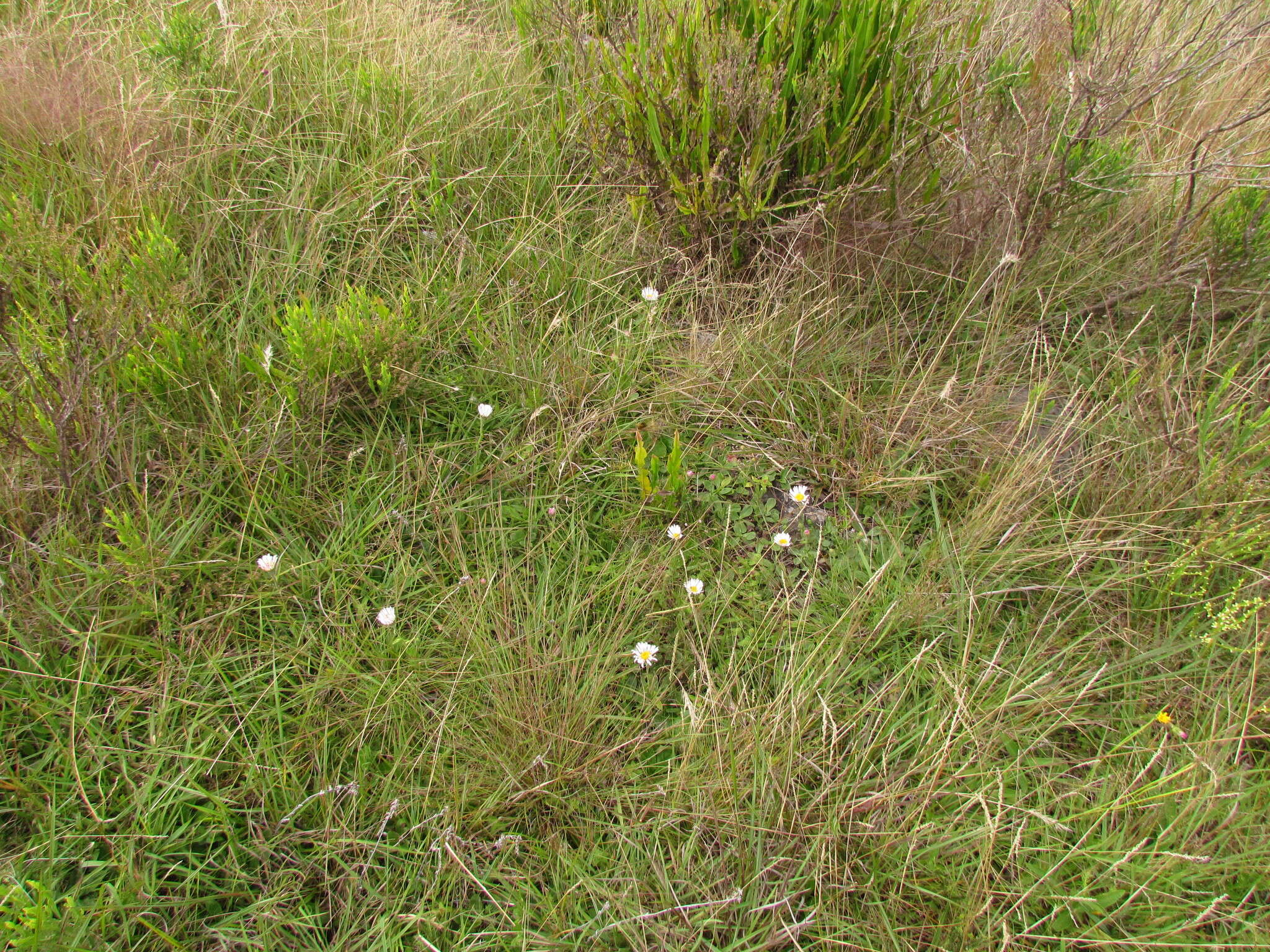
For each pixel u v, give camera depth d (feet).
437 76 12.14
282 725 6.40
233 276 9.80
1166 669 6.97
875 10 8.78
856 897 5.79
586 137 11.37
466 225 10.62
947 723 6.54
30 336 7.69
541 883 5.83
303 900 5.66
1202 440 7.84
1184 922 5.39
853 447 8.72
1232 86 12.28
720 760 6.14
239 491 7.78
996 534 7.84
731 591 7.54
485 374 9.03
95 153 10.14
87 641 6.28
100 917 5.23
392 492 8.06
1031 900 5.64
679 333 9.60
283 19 12.57
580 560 7.75
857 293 10.05
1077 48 10.27
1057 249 10.32
